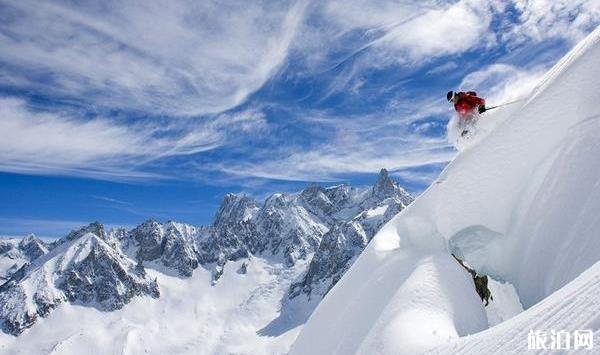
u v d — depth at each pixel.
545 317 5.22
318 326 13.15
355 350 10.37
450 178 13.00
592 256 8.95
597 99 10.97
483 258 11.95
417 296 9.86
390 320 9.55
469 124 14.05
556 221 10.43
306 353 12.67
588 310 4.60
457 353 6.66
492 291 12.03
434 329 8.57
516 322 5.95
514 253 11.42
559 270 9.72
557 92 11.84
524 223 11.36
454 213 12.60
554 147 11.59
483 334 6.77
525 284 10.73
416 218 13.39
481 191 12.39
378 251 13.52
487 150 12.56
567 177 10.66
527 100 13.01
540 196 11.23
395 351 8.36
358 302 11.86
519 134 12.15
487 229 12.24
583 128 10.98
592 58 11.53
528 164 11.98
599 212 9.51
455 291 10.14
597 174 10.09
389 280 11.68
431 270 10.72
